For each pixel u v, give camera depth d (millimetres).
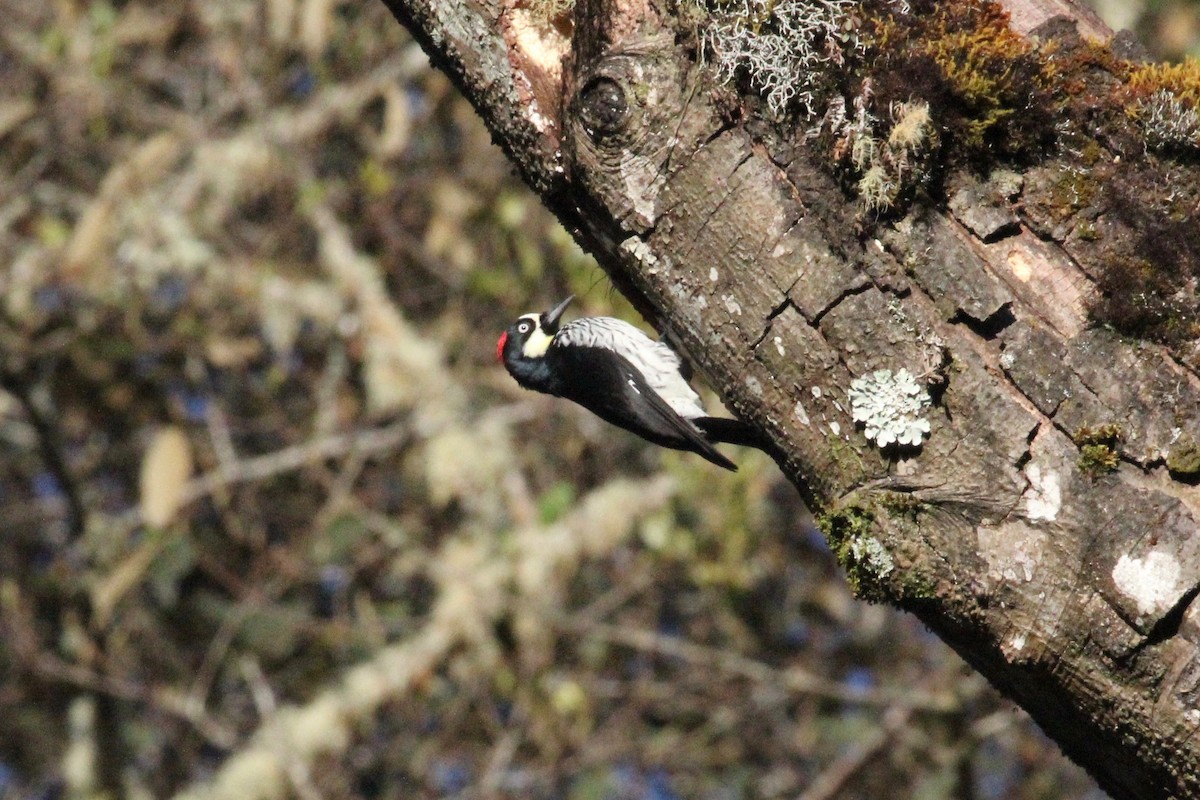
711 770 14773
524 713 14133
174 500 12172
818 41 5324
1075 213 5102
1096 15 5523
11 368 14250
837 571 14945
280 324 13812
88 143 15023
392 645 14328
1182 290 4945
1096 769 5301
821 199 5250
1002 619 4949
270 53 14906
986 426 4988
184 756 14820
